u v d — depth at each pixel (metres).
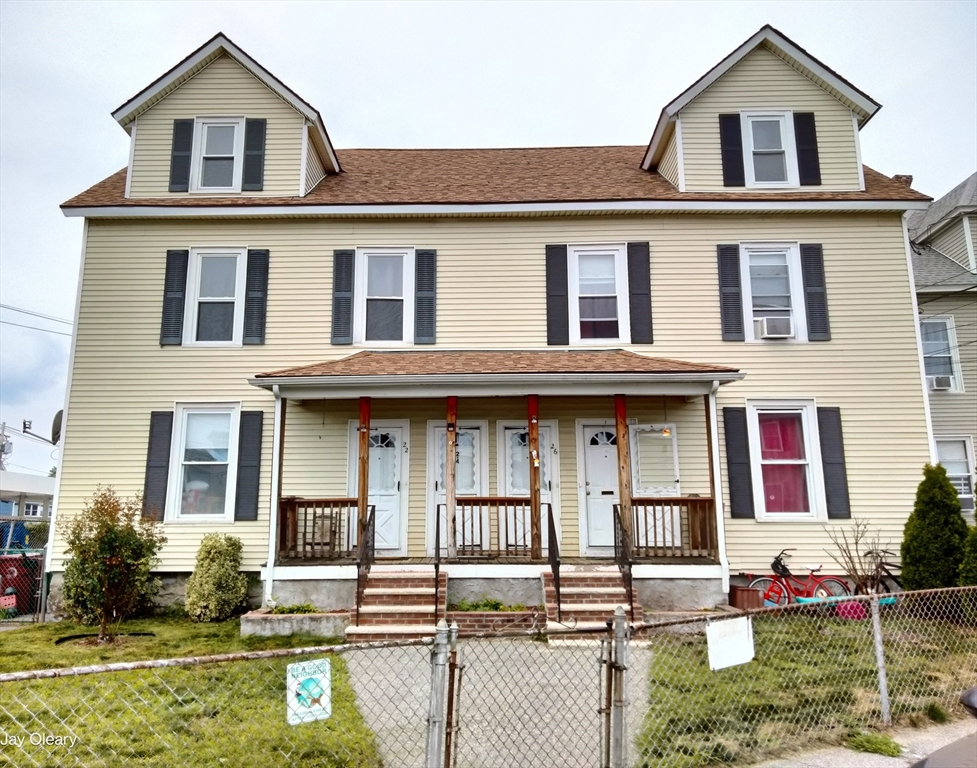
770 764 4.22
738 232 11.66
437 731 3.32
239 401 11.06
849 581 10.27
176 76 12.07
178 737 4.62
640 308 11.41
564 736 4.75
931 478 9.47
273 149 12.04
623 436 9.72
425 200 11.58
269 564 9.30
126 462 10.78
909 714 5.09
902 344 11.23
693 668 6.46
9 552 14.43
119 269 11.38
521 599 9.09
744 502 10.73
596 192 12.11
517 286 11.58
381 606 8.43
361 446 9.68
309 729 4.80
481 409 11.23
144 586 9.46
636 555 9.59
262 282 11.44
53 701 5.45
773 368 11.20
